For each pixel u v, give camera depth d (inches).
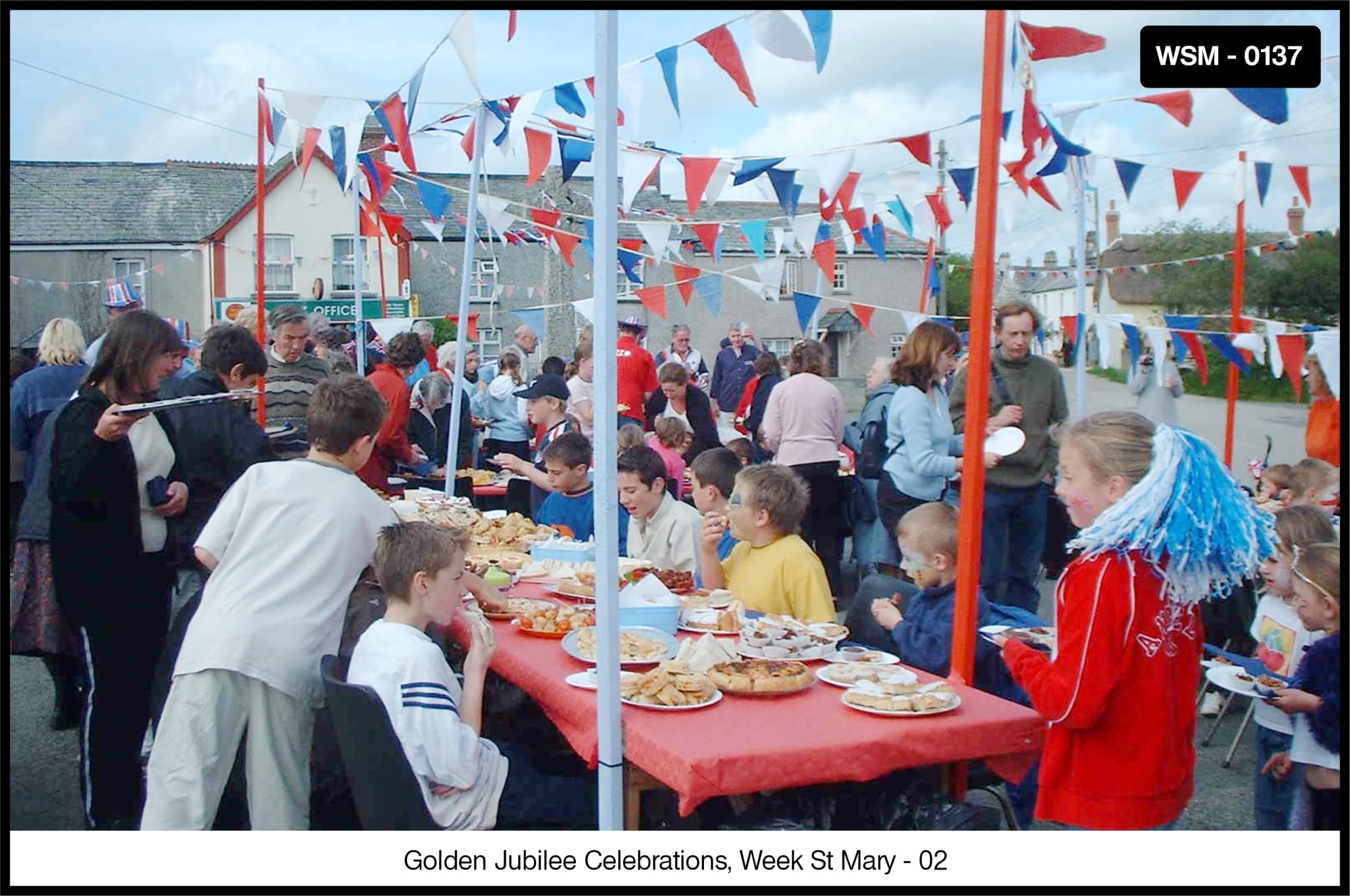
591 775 140.6
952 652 115.3
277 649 117.0
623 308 1065.5
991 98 111.0
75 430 135.0
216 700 115.6
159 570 145.1
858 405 588.7
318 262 1163.9
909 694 105.0
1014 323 207.8
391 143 262.8
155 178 1214.9
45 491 154.2
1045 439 209.9
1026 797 127.8
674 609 133.4
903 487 223.0
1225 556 92.6
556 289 608.4
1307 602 123.3
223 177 1230.3
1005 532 211.3
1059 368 212.4
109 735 138.8
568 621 133.0
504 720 153.7
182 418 166.4
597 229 101.0
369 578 140.6
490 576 161.0
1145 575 93.0
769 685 108.3
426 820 102.8
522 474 230.4
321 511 122.0
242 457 168.7
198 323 1178.6
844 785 112.0
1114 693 93.2
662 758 94.0
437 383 327.9
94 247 1154.7
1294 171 207.8
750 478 151.1
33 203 1165.1
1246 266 439.8
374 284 1083.9
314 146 218.2
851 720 102.0
